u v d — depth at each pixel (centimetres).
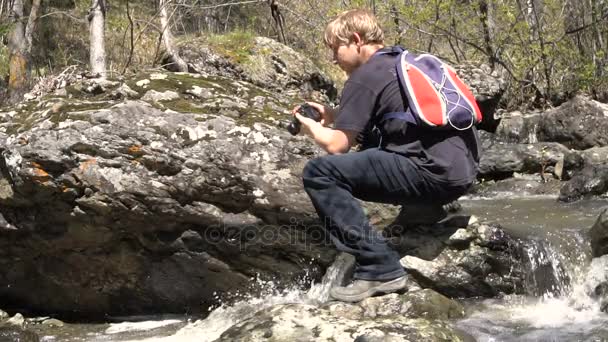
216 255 308
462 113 256
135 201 295
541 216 430
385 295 268
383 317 255
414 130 257
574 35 970
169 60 773
